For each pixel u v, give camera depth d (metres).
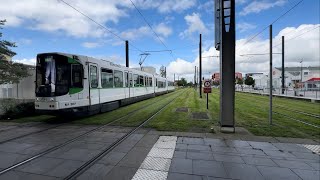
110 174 4.75
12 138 7.75
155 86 30.86
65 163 5.38
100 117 12.21
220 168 5.05
